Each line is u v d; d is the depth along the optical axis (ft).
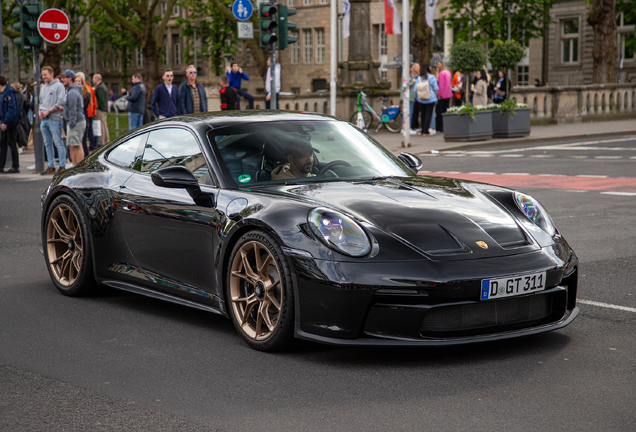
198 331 15.69
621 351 13.78
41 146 52.44
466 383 12.25
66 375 13.03
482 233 13.71
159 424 10.78
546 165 48.98
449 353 13.80
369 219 13.67
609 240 24.72
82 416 11.15
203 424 10.77
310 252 13.21
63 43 125.80
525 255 13.50
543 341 14.42
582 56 143.43
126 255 17.56
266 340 14.02
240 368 13.26
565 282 14.29
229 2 143.33
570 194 35.70
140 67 221.46
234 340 14.99
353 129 18.11
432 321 12.95
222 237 14.82
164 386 12.40
